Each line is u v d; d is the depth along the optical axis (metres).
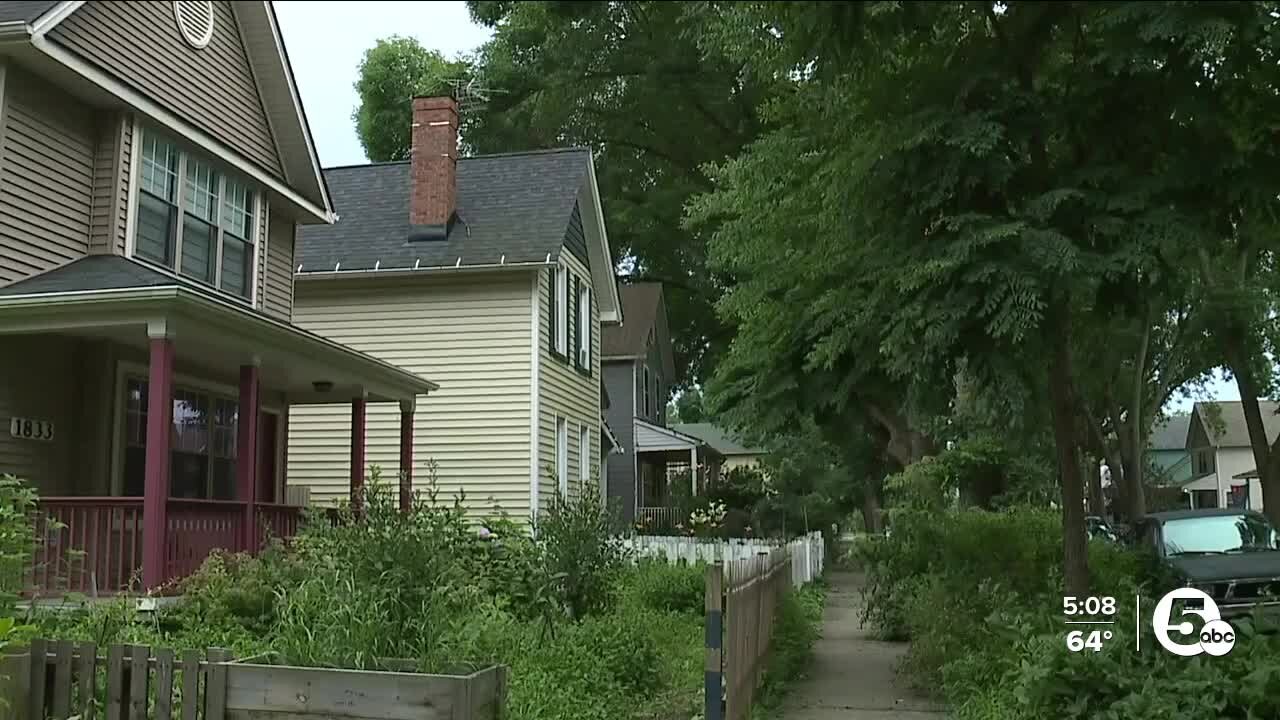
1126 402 26.98
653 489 39.75
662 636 11.64
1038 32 6.68
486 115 40.59
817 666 11.33
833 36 5.27
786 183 9.53
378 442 19.38
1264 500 19.88
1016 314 6.78
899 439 20.17
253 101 16.45
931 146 7.16
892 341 7.26
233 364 14.30
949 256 6.96
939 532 12.77
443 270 18.91
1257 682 5.77
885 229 7.71
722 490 34.84
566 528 11.49
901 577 13.11
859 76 6.66
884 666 11.31
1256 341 21.39
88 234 12.77
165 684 5.39
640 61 37.06
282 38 16.30
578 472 22.06
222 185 15.22
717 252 10.05
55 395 12.41
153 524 10.61
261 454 16.50
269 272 16.86
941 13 6.07
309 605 7.06
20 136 11.78
